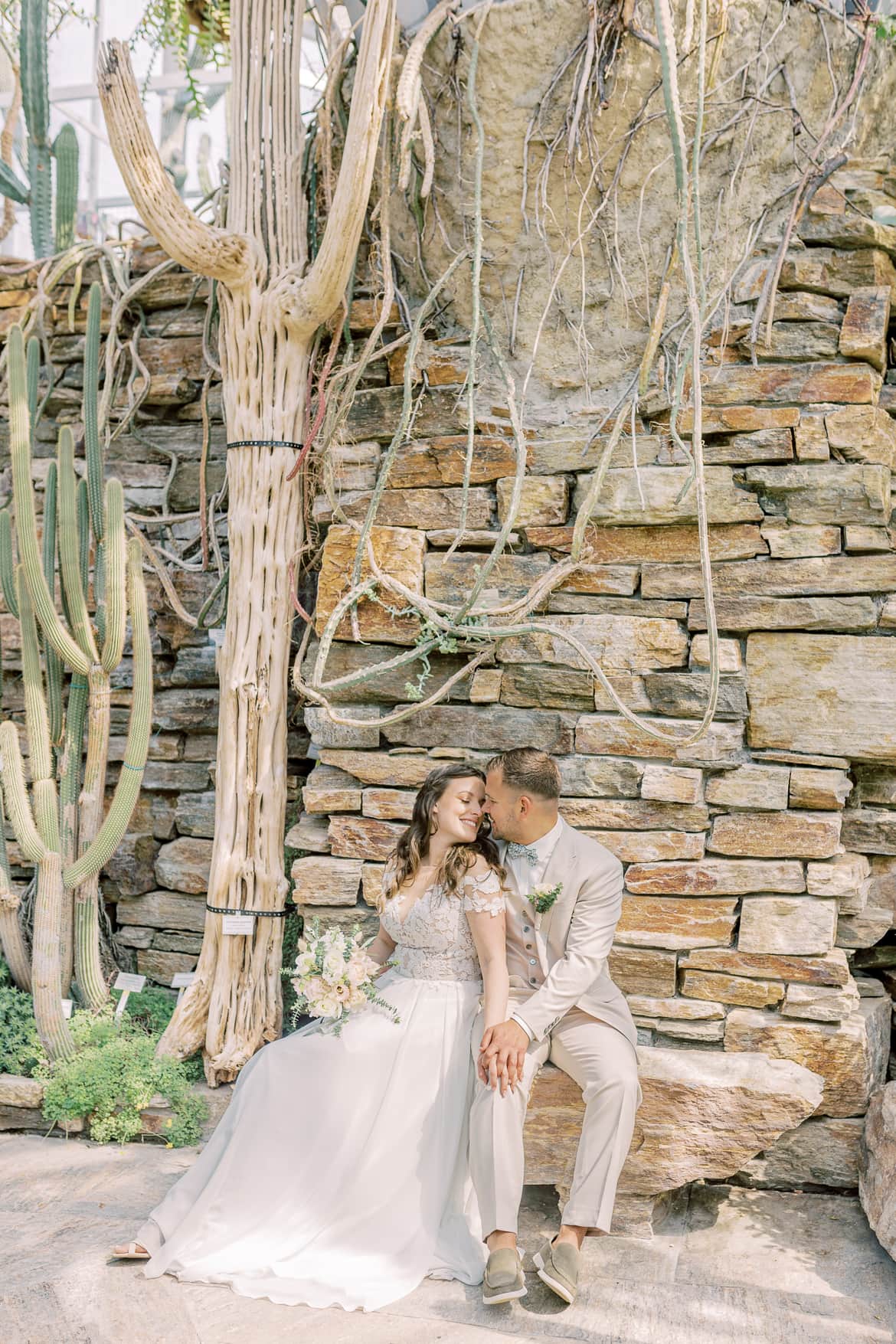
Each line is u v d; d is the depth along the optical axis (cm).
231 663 385
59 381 508
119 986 406
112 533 386
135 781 386
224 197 455
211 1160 296
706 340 361
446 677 379
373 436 395
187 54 483
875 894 362
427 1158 288
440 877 310
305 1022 392
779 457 348
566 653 363
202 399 472
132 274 494
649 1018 343
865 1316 263
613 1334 254
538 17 353
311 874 378
